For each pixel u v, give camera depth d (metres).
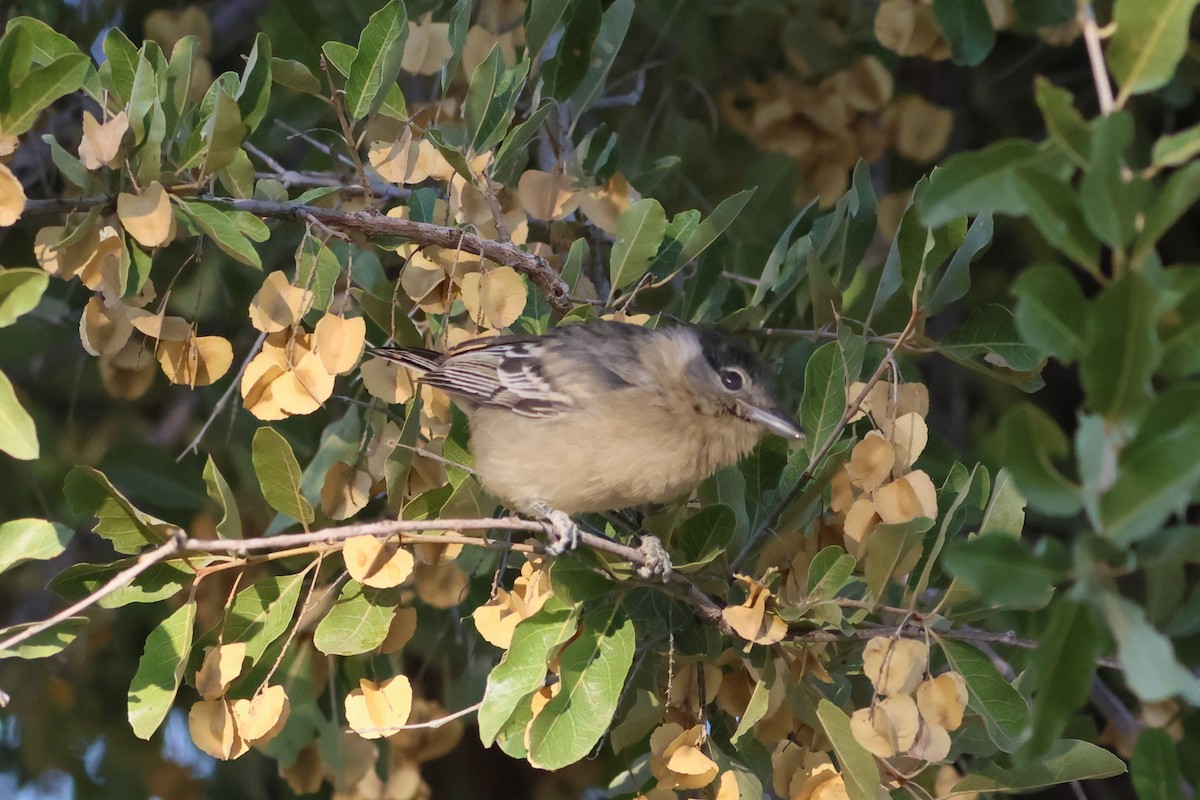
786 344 12.62
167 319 9.67
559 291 11.00
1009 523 9.05
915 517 9.07
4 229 14.24
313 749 11.96
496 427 10.56
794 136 14.70
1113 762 9.02
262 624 9.25
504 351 10.61
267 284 9.66
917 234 10.20
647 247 10.89
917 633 9.14
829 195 14.77
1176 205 6.11
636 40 15.63
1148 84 6.55
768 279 11.60
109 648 14.48
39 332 14.60
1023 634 9.22
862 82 14.52
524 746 9.03
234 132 9.04
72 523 14.34
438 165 10.91
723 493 10.11
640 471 10.46
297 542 8.47
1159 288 6.12
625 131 15.11
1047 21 13.66
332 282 10.02
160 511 13.52
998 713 8.95
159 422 15.48
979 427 16.77
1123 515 6.07
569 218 12.41
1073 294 6.35
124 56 9.62
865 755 8.80
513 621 9.34
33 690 14.23
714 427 10.45
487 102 10.49
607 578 9.11
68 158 9.05
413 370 10.34
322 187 11.66
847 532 9.48
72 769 14.41
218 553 9.08
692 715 9.44
